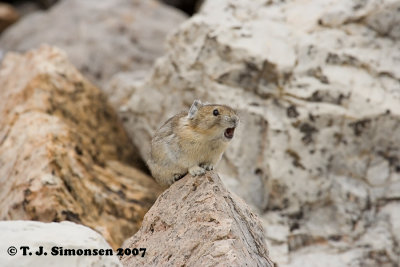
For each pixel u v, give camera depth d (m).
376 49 15.16
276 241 14.36
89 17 23.03
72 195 13.27
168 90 16.56
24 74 17.45
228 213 9.29
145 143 17.19
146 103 17.00
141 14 23.22
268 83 15.15
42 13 25.58
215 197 9.43
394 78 14.73
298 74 14.93
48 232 7.88
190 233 9.04
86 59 21.41
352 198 14.54
